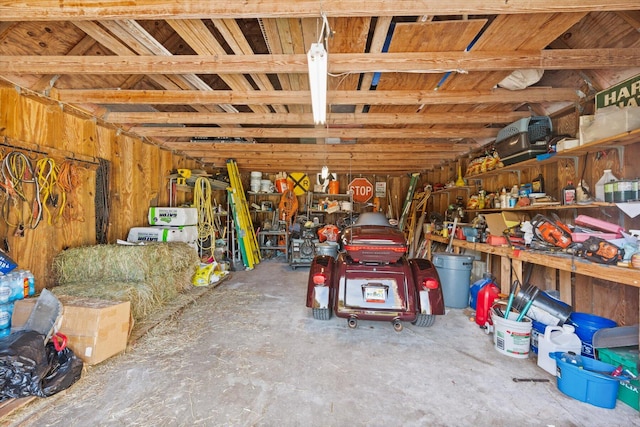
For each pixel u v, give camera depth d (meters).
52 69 2.39
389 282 3.00
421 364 2.41
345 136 4.30
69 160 3.24
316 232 7.03
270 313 3.57
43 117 2.96
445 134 4.23
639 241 2.08
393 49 2.29
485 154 4.42
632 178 2.41
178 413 1.81
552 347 2.27
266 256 7.67
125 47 2.36
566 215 3.15
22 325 2.20
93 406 1.86
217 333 2.98
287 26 2.06
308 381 2.16
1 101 2.57
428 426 1.72
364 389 2.07
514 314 2.73
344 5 1.73
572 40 2.58
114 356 2.46
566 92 2.91
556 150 2.91
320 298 3.15
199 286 4.57
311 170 7.59
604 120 2.39
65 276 3.07
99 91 3.02
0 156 2.54
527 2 1.69
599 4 1.67
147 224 4.71
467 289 3.87
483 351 2.64
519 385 2.13
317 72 1.92
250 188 8.03
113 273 3.19
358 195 8.39
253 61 2.34
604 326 2.38
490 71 2.57
